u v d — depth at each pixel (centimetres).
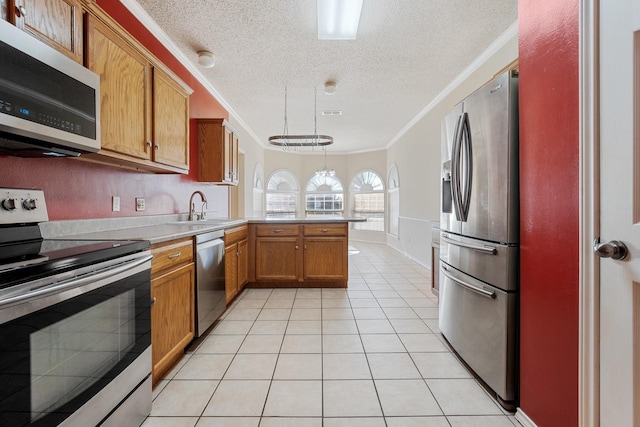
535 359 137
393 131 638
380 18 253
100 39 159
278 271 365
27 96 110
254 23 259
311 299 329
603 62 99
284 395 164
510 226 153
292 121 564
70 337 103
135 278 138
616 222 95
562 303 121
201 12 244
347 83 389
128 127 183
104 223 207
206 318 231
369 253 642
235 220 342
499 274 158
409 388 171
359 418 147
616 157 95
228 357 205
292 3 234
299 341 229
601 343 101
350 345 222
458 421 146
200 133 361
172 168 238
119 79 174
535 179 137
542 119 132
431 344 224
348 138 700
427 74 362
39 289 91
